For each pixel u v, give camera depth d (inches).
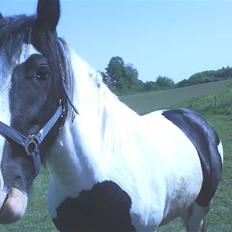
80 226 109.2
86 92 103.2
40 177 355.6
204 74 2910.9
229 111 952.3
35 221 246.2
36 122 86.0
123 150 109.5
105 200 104.4
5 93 80.7
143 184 111.0
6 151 80.9
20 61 82.6
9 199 80.9
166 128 138.4
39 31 87.3
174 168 126.1
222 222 243.0
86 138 102.3
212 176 151.9
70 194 105.3
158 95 1800.0
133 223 109.4
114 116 109.4
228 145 520.1
